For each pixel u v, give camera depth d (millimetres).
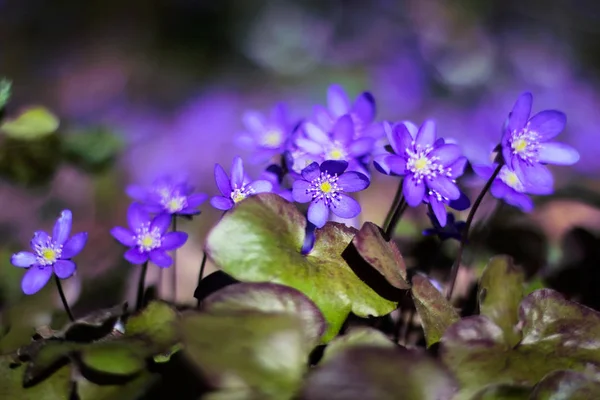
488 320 323
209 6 1485
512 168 335
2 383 319
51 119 459
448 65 1329
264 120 406
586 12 1501
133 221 347
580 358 324
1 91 421
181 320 308
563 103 1266
